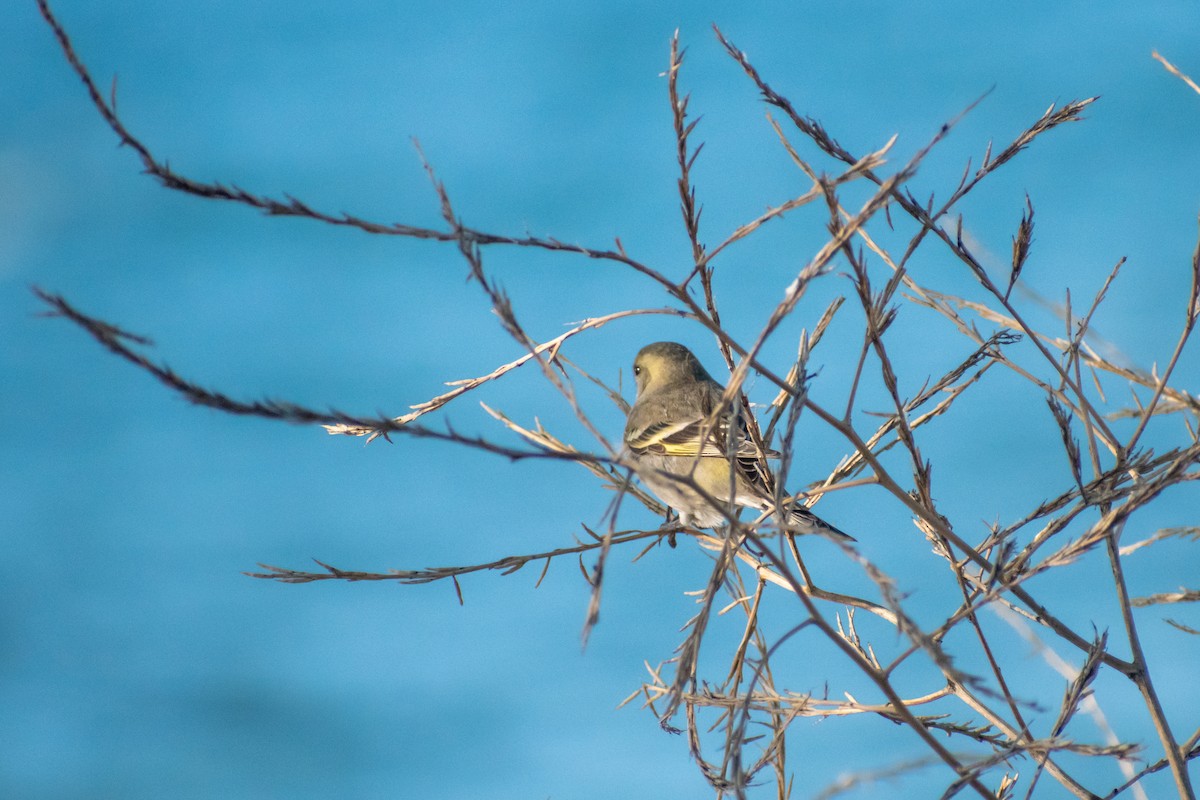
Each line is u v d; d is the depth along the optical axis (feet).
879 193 19.15
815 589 25.80
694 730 23.22
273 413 15.93
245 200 17.66
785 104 22.08
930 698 23.45
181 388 15.35
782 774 23.57
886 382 22.34
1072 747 19.62
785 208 20.39
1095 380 24.80
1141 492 20.07
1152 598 21.33
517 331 18.24
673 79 20.44
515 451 17.03
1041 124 23.32
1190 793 20.89
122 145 16.88
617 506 18.30
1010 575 22.29
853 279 21.31
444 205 18.38
